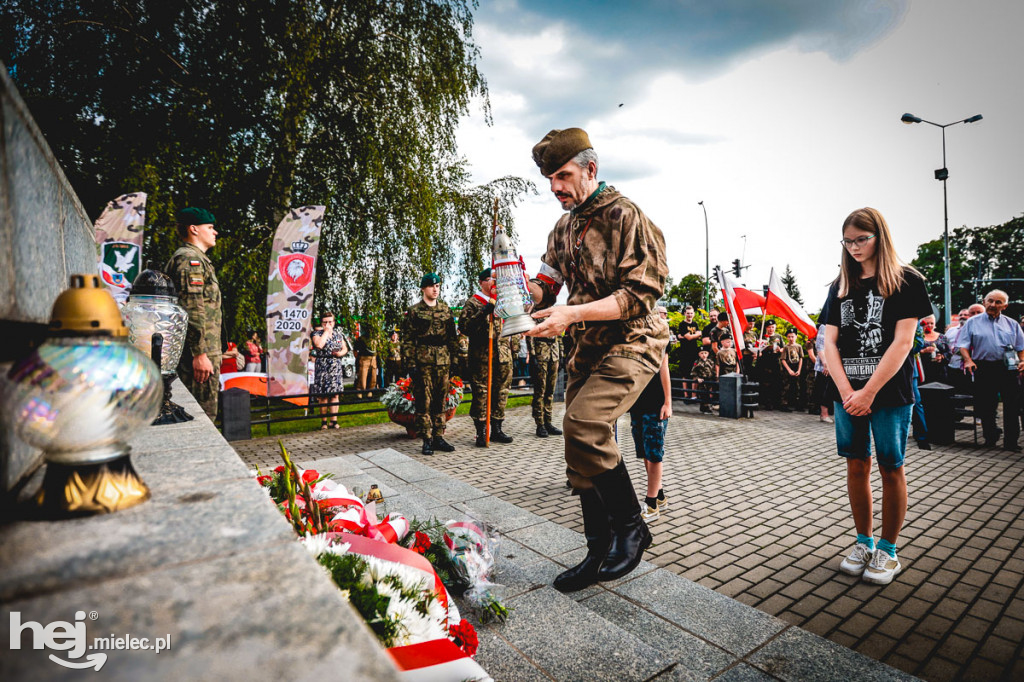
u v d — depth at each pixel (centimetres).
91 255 289
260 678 51
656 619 245
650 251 243
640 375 246
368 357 1172
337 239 1064
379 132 1027
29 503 93
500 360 729
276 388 780
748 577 311
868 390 276
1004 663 229
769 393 1127
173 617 61
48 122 820
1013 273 5488
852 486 308
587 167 254
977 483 521
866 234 273
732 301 992
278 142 976
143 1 855
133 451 145
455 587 234
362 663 54
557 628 213
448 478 459
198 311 389
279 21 920
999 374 684
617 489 258
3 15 798
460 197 1250
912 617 265
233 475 119
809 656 217
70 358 91
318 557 151
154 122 874
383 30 1056
